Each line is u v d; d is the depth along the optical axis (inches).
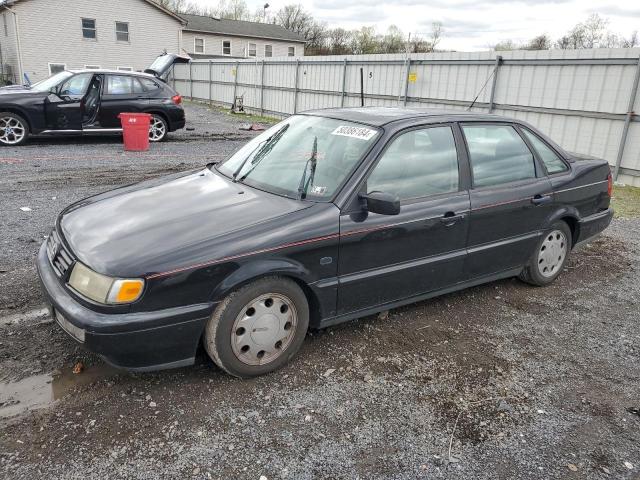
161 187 144.3
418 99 555.8
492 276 167.0
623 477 96.5
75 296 106.6
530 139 173.9
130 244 109.7
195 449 97.8
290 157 144.5
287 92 796.6
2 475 89.4
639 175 380.5
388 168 135.0
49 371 120.2
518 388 123.4
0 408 106.7
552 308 169.5
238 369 117.9
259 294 116.0
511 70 454.3
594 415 114.7
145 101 495.5
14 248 195.5
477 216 152.3
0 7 1115.3
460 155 151.3
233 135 605.9
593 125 401.7
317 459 97.1
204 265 107.4
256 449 98.7
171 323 106.0
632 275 203.6
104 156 418.3
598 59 388.8
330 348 136.6
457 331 150.3
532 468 97.8
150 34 1245.1
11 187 295.9
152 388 115.5
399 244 136.3
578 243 192.9
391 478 93.7
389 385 121.7
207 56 1776.6
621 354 142.1
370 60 614.5
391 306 144.3
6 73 1203.9
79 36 1157.7
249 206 125.5
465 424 109.5
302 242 118.6
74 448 96.5
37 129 447.2
